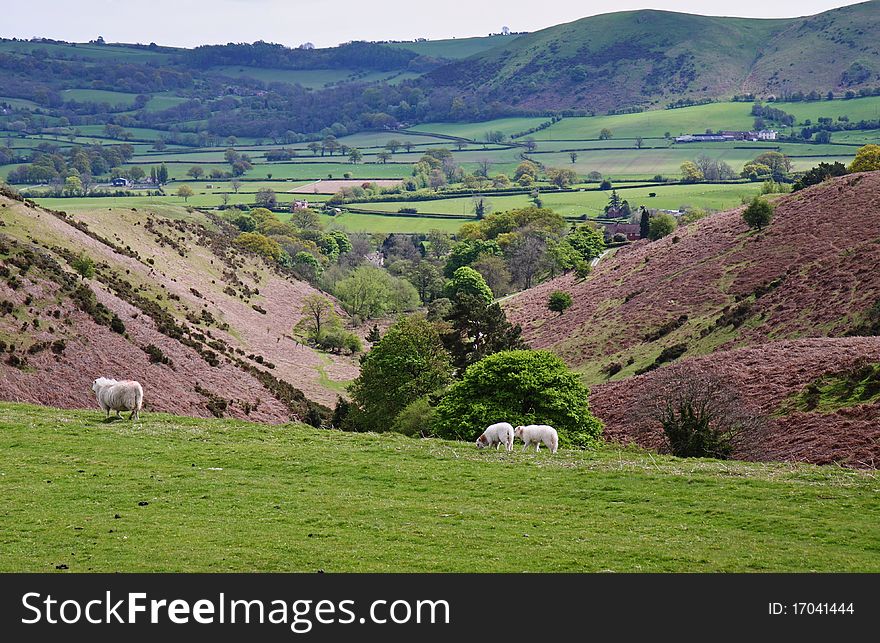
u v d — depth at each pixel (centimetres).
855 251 10988
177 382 7425
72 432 3559
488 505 2769
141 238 14312
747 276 12231
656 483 3036
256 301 14512
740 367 7319
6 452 3219
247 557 2253
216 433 3703
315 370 11406
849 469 3294
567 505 2784
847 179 14050
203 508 2656
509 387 5247
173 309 10956
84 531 2403
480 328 8394
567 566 2227
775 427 5769
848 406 5656
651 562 2264
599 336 12494
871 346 6906
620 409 7481
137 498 2733
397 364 7150
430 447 3584
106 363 6906
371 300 17062
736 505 2762
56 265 8212
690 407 4684
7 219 9956
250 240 18450
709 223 15838
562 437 4809
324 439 3681
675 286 13075
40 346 6462
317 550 2319
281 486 2934
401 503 2758
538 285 18375
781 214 14000
